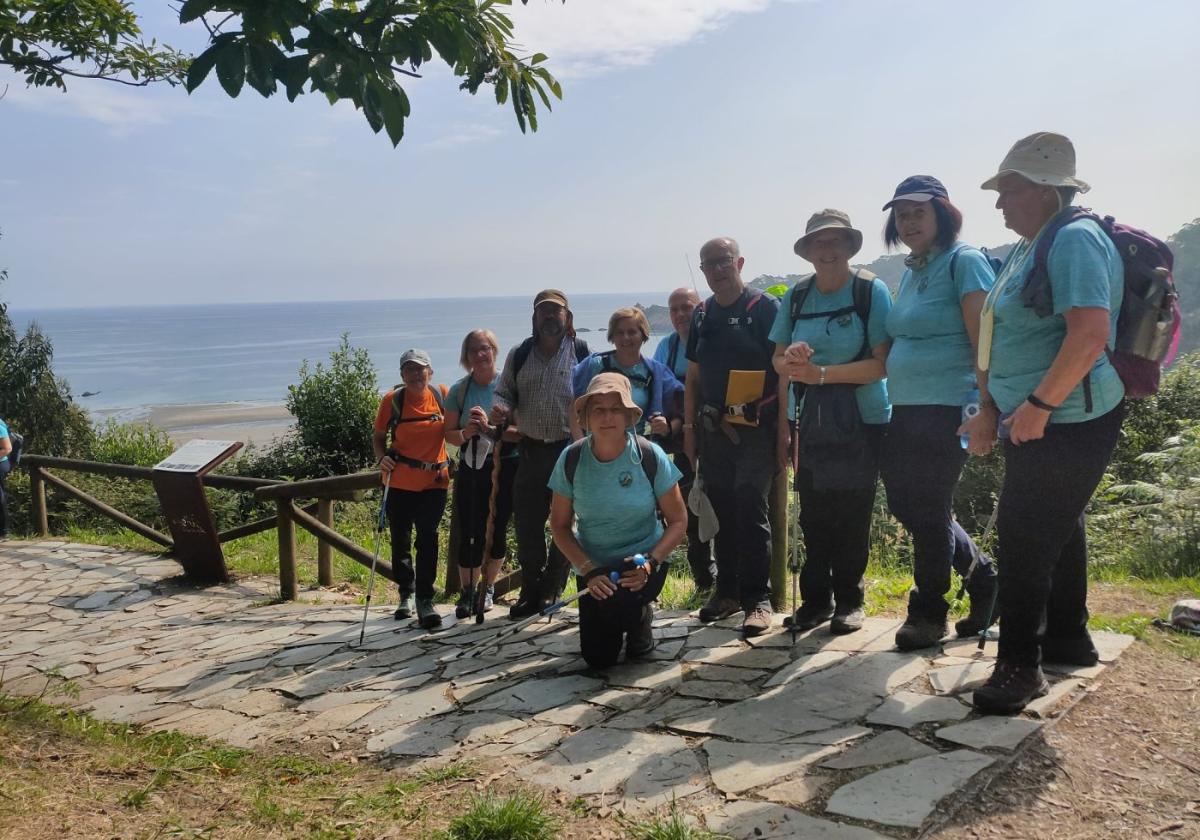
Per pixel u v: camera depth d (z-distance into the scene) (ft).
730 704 10.99
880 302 12.25
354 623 18.90
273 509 43.19
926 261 11.62
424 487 17.98
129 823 8.71
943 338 11.32
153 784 9.93
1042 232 9.18
